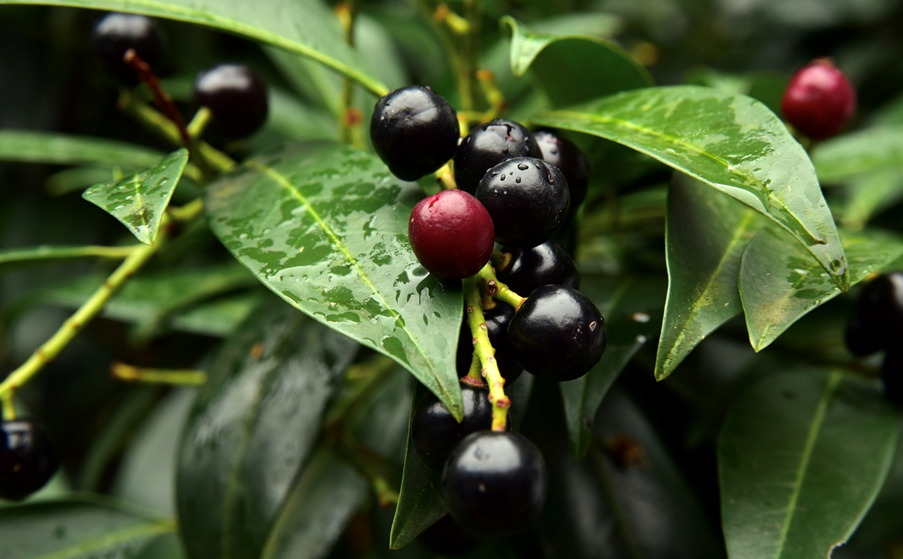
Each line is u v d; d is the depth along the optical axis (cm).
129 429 32
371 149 27
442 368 17
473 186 19
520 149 19
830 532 20
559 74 23
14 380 21
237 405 22
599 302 22
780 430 21
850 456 21
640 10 49
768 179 18
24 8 37
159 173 19
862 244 20
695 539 23
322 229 19
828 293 19
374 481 23
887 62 42
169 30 35
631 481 23
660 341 18
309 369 22
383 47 34
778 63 46
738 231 20
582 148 22
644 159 22
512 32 21
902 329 21
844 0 44
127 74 23
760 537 20
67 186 33
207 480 21
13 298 37
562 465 23
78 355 42
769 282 19
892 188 29
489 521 17
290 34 22
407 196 19
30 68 39
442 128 19
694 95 20
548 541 23
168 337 37
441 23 24
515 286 18
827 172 25
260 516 21
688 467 25
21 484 21
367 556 28
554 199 18
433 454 18
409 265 18
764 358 24
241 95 22
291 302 18
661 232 24
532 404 21
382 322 18
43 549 23
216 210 20
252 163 21
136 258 22
